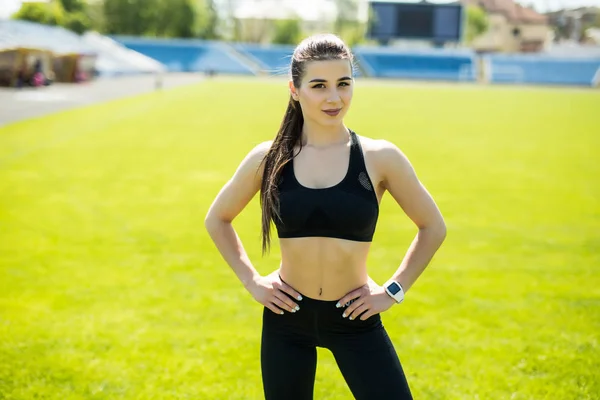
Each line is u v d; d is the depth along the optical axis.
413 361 4.77
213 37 89.56
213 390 4.32
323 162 2.66
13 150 15.37
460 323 5.53
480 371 4.60
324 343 2.80
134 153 15.48
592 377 4.49
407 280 2.73
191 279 6.66
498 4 94.81
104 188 11.40
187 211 9.77
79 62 41.81
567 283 6.64
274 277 2.85
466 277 6.81
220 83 48.91
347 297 2.70
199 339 5.15
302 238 2.69
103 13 80.62
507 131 22.44
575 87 61.53
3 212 9.48
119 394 4.23
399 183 2.69
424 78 71.75
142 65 57.97
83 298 6.04
